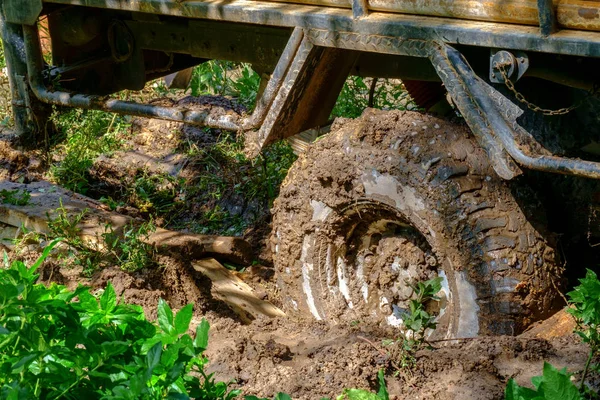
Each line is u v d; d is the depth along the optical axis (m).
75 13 7.66
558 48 4.61
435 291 4.64
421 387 4.21
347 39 5.50
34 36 7.80
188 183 8.68
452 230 5.14
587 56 4.54
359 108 9.21
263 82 6.94
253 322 5.43
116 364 2.69
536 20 4.78
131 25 7.52
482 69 5.30
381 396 3.32
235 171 8.64
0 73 10.38
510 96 5.34
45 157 8.45
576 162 4.72
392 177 5.32
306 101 6.05
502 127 4.95
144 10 6.55
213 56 7.05
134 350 2.86
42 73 7.89
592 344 3.93
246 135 6.20
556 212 5.61
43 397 2.64
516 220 5.14
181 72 9.51
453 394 4.09
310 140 8.52
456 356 4.39
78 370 2.69
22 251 6.42
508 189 5.22
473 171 5.21
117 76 7.89
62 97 7.64
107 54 7.98
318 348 4.69
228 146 8.95
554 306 5.14
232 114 6.35
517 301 5.02
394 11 5.39
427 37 5.15
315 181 5.67
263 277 7.10
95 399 2.66
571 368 4.28
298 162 5.87
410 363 4.32
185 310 2.94
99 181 8.84
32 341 2.71
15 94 8.24
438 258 5.22
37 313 2.78
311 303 5.91
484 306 5.11
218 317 5.54
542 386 2.80
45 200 7.31
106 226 6.51
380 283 5.67
